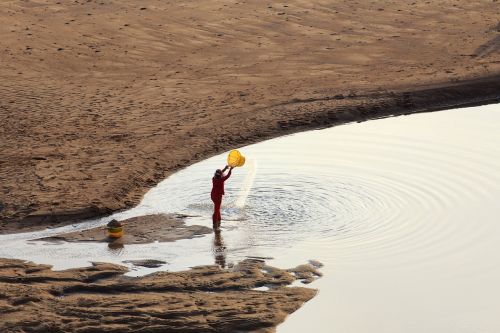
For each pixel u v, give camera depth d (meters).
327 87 47.25
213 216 27.89
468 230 27.31
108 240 26.98
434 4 67.31
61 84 48.25
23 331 21.11
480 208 29.19
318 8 65.50
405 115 43.06
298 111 42.31
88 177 32.91
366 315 21.98
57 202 30.03
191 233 27.39
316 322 21.59
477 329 21.33
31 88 47.22
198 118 41.75
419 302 22.69
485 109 43.81
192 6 64.88
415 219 28.22
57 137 38.84
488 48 55.41
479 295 23.06
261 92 46.44
